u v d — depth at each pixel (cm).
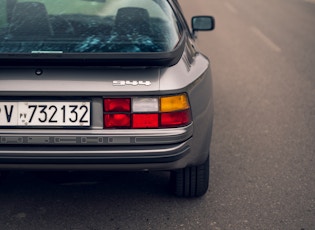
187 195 423
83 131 341
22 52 360
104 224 384
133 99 342
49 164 344
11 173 457
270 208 415
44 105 342
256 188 448
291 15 1484
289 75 828
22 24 378
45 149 342
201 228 382
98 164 346
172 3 431
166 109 345
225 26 1264
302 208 416
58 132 341
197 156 380
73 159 342
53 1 392
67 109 342
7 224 380
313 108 669
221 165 491
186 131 354
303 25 1323
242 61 916
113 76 342
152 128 345
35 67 342
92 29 377
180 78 354
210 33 1172
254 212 408
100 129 342
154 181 452
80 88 339
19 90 339
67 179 394
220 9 1538
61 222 385
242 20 1365
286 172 481
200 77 385
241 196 433
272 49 1021
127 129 343
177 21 415
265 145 543
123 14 388
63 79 341
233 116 629
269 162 502
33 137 340
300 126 603
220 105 670
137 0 403
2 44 365
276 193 440
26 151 341
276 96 714
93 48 365
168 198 424
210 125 396
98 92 339
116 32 376
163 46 373
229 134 570
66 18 382
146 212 402
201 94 380
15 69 343
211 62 902
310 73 846
